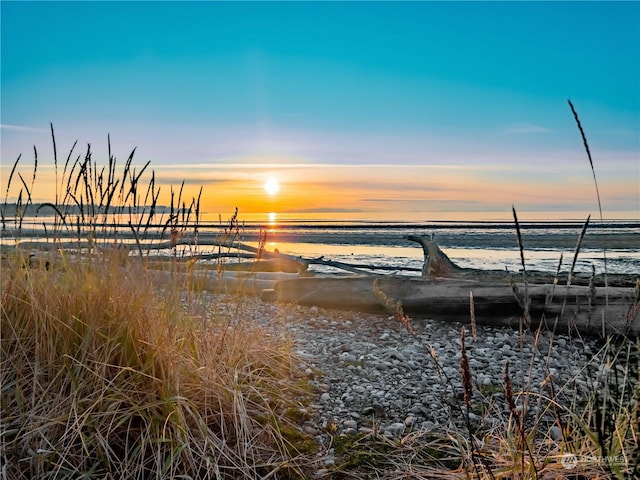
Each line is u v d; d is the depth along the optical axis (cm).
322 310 750
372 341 610
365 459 351
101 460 315
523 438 285
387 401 433
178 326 396
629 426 316
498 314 667
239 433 353
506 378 282
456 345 593
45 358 360
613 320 604
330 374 488
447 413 412
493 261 1582
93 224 409
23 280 402
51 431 326
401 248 2070
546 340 611
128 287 392
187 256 447
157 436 330
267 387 428
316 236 2802
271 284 859
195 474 322
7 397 343
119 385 352
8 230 412
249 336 480
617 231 2791
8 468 307
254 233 2916
